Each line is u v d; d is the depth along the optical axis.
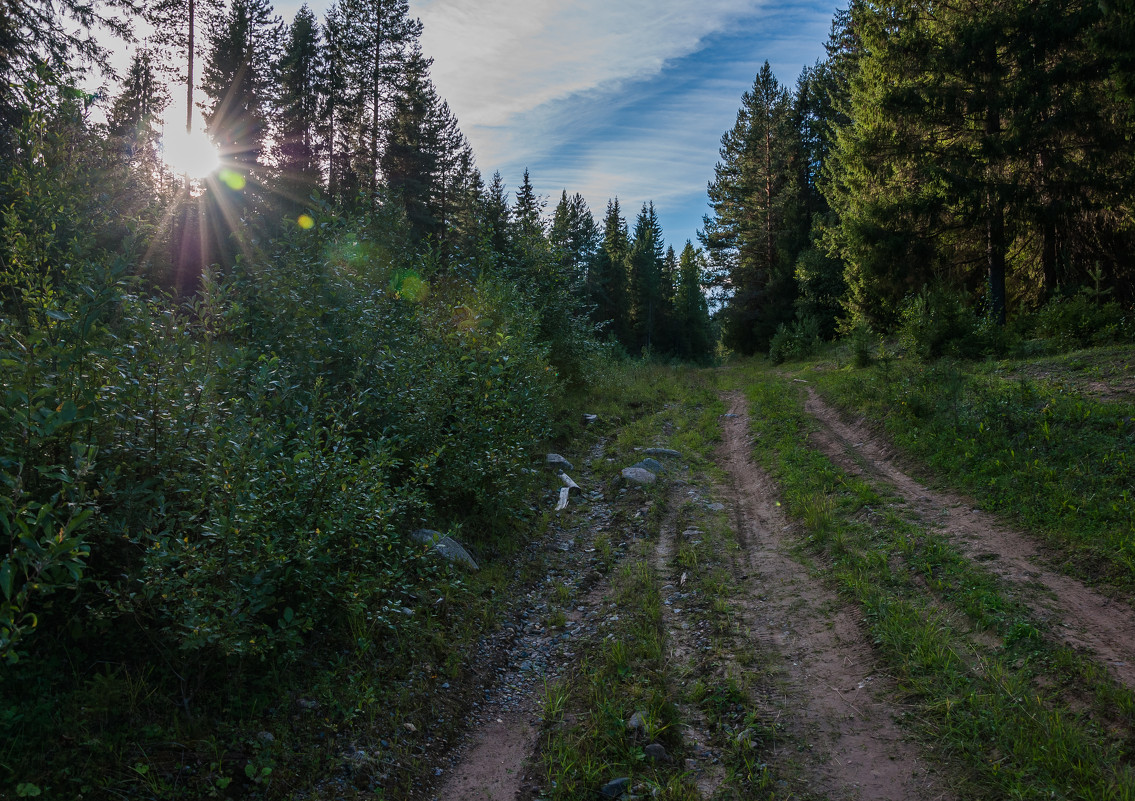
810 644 5.65
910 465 9.52
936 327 15.86
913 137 19.41
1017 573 6.05
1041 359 12.91
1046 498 7.16
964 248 20.59
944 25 18.70
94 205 5.70
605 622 6.38
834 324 32.09
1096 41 13.79
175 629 4.11
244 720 4.13
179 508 4.50
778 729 4.59
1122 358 11.42
